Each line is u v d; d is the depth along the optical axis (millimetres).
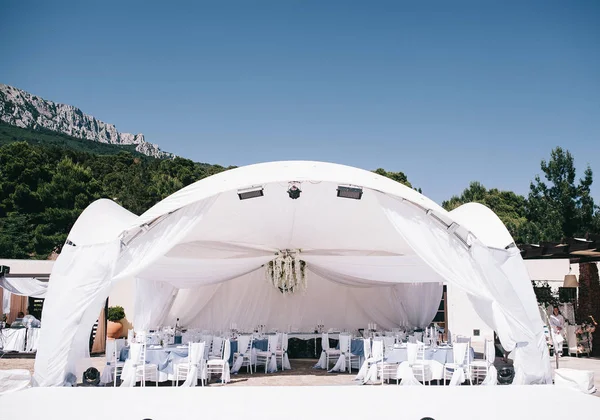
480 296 8266
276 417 5945
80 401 6656
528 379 8133
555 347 10844
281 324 14328
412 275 11648
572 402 6711
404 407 6414
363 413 6113
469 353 8836
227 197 9711
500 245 8938
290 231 11703
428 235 8430
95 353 13516
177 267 10914
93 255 8094
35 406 6371
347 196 8953
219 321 14047
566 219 24188
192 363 8727
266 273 13344
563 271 17172
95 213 8758
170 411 6176
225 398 6883
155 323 13094
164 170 46969
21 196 32469
